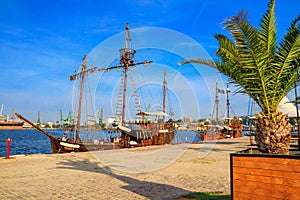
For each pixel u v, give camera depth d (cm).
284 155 349
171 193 585
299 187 333
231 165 388
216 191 592
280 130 403
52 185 678
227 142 2589
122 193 590
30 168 971
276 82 423
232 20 407
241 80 459
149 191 608
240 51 425
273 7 419
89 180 747
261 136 417
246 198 370
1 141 4219
